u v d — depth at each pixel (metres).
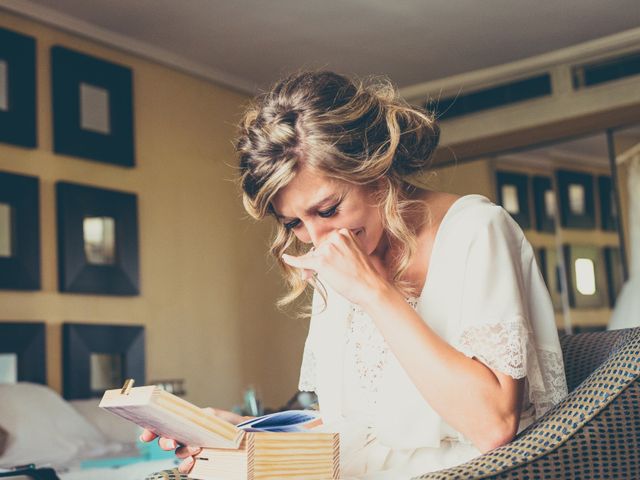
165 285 5.07
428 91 6.10
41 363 4.27
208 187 5.45
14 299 4.26
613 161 6.04
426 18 4.97
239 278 5.59
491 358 1.23
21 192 4.28
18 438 3.31
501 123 5.89
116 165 4.84
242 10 4.72
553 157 6.75
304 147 1.29
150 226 5.03
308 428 1.55
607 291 6.52
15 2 4.38
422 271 1.43
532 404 1.45
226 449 1.19
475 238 1.34
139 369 4.77
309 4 4.70
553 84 5.71
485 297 1.28
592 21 5.18
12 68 4.33
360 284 1.22
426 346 1.19
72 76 4.61
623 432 1.16
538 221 6.74
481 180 6.67
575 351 1.59
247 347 5.59
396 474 1.35
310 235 1.35
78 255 4.50
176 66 5.28
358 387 1.50
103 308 4.68
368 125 1.33
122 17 4.70
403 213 1.43
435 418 1.36
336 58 5.48
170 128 5.25
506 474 1.12
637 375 1.18
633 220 6.02
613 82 5.50
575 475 1.15
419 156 1.44
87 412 3.93
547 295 1.43
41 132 4.48
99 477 2.82
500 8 4.90
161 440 1.29
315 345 1.60
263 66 5.52
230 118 5.69
